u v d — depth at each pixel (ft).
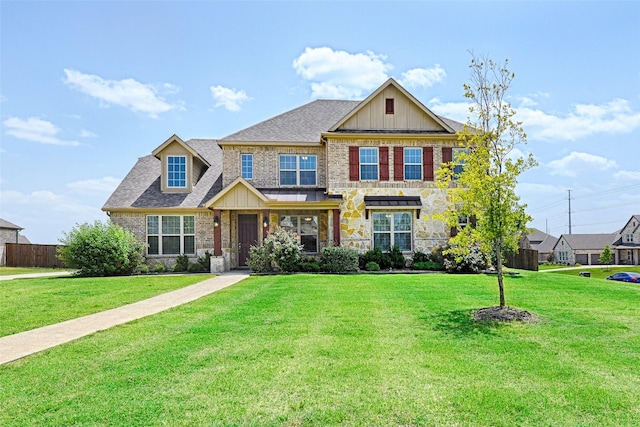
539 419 13.80
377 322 27.04
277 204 62.75
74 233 61.98
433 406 14.67
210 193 70.33
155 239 68.59
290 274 57.52
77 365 19.34
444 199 66.74
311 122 75.51
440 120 67.31
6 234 124.47
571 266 207.00
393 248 63.98
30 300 37.88
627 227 230.68
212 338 23.49
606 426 13.35
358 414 14.07
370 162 66.80
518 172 29.07
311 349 21.13
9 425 13.47
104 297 39.52
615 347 21.59
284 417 13.88
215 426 13.32
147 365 19.08
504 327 25.62
